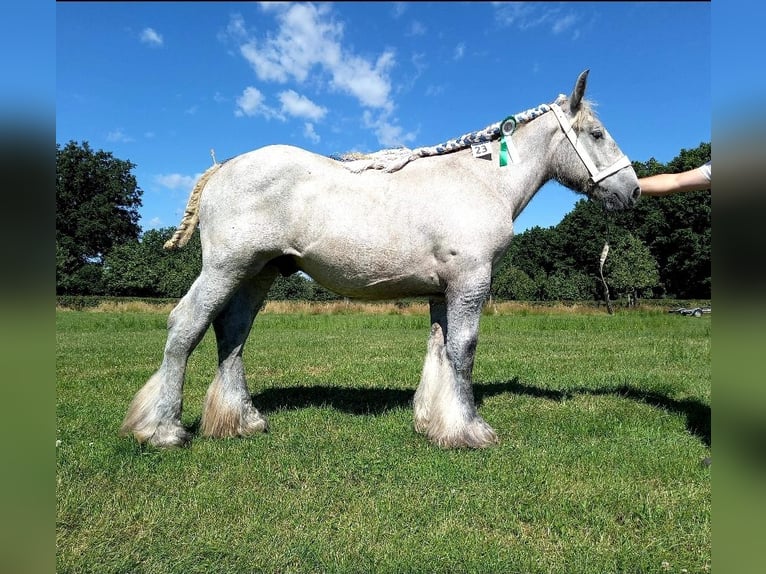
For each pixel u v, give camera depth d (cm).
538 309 2534
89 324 1747
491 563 221
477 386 594
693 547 237
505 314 2395
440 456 343
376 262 355
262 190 349
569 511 271
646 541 243
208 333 1255
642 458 344
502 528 255
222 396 394
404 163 373
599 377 665
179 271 3575
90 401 517
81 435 387
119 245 4650
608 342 1148
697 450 363
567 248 5738
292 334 1392
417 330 1535
